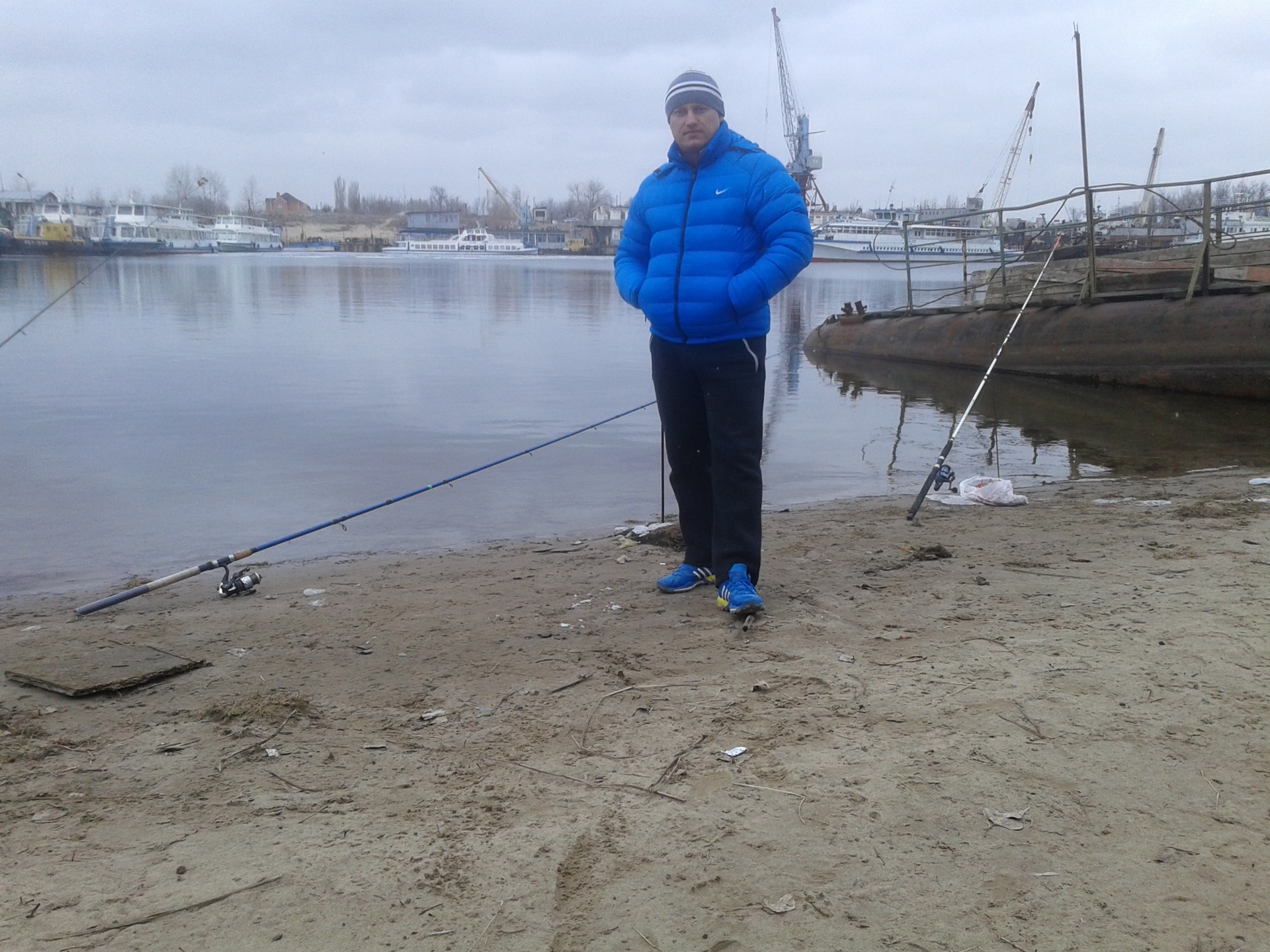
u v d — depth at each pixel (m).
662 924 1.73
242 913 1.78
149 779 2.34
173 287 31.84
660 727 2.57
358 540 5.45
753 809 2.11
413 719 2.68
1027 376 14.00
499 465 7.51
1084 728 2.46
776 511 6.04
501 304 28.11
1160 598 3.54
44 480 6.80
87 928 1.73
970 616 3.44
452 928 1.74
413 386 11.70
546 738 2.53
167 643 3.46
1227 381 11.51
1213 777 2.20
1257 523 4.87
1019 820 2.04
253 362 13.71
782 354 18.09
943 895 1.80
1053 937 1.68
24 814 2.16
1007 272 16.58
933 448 8.64
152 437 8.37
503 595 4.07
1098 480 7.09
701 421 3.76
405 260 89.50
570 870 1.90
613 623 3.57
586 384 12.16
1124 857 1.90
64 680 2.96
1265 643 3.01
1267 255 12.70
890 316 17.27
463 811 2.14
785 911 1.76
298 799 2.21
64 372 12.24
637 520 5.92
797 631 3.35
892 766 2.29
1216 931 1.68
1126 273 14.23
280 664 3.21
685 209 3.43
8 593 4.47
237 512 6.05
